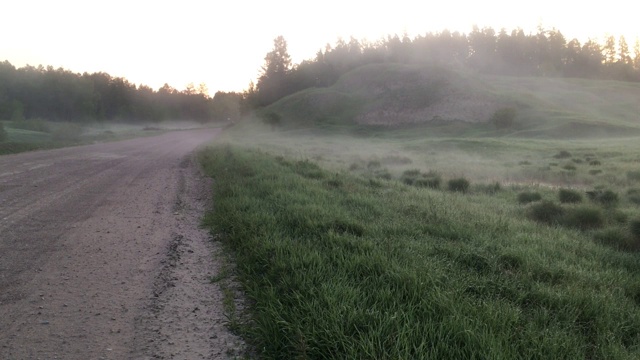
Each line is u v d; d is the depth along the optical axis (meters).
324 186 11.96
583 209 9.45
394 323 3.59
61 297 4.79
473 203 11.53
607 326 3.90
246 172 13.95
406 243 6.08
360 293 4.24
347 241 5.97
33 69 110.62
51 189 11.48
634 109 92.81
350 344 3.32
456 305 3.91
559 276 5.27
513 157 31.75
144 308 4.59
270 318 3.92
